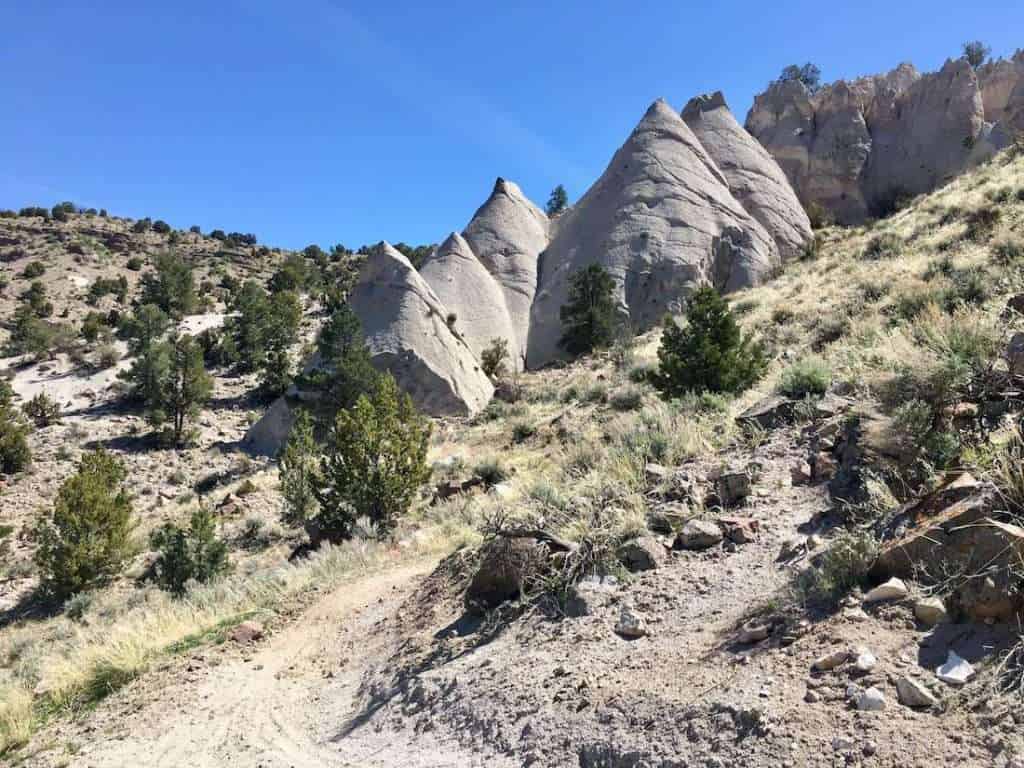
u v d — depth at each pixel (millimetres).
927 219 31219
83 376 57125
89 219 144250
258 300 67000
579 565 6797
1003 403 6078
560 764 4383
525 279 51594
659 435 9930
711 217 49625
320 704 7145
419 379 37406
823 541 5602
